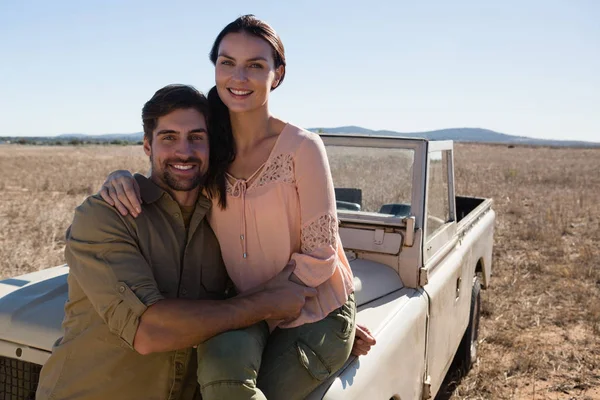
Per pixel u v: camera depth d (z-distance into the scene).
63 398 1.95
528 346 5.48
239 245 2.17
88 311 1.96
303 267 2.02
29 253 8.17
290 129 2.14
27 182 20.19
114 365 1.93
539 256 9.24
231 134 2.18
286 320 2.02
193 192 2.17
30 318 2.53
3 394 2.62
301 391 1.90
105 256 1.89
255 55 2.07
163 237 2.08
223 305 1.84
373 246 3.23
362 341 2.29
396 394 2.61
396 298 2.95
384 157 3.60
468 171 28.75
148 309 1.82
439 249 3.66
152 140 2.11
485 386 4.65
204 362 1.75
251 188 2.13
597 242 10.63
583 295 7.09
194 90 2.13
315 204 2.07
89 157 44.44
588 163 43.16
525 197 17.73
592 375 4.92
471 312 4.81
